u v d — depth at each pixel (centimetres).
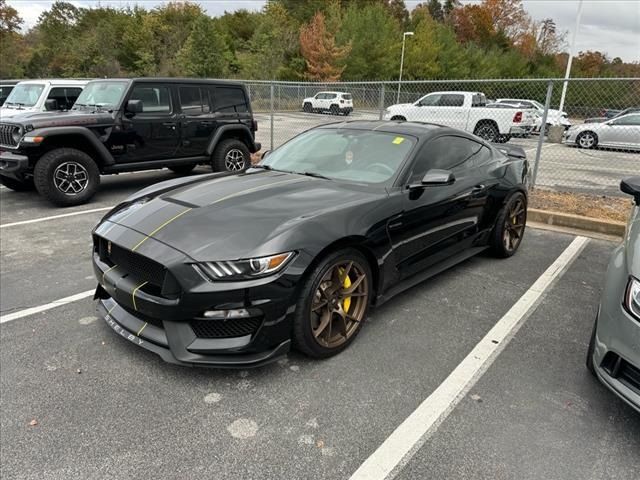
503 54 6147
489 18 6769
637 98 1142
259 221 270
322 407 247
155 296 257
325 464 210
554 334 329
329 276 281
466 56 5512
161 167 763
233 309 246
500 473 206
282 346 263
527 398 257
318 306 278
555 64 6644
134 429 229
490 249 473
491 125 1527
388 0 7144
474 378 275
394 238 322
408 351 303
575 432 232
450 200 375
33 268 440
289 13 6225
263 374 275
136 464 208
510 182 460
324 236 270
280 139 1289
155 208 302
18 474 202
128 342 307
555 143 1677
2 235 540
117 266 288
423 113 1625
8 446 217
